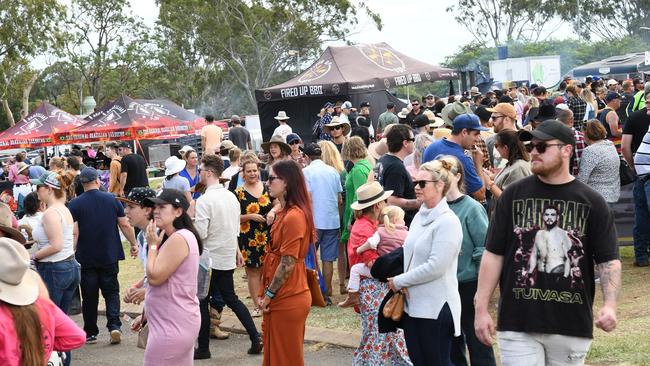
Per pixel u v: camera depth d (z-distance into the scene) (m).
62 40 59.12
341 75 22.28
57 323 4.50
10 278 4.12
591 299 4.55
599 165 9.32
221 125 33.28
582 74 37.75
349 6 68.88
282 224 6.56
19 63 60.16
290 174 6.59
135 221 7.79
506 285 4.61
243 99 76.12
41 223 8.29
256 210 9.27
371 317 6.84
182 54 74.31
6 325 4.09
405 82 22.62
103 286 9.21
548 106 9.55
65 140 25.83
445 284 5.67
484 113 9.77
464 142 7.40
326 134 16.66
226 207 8.27
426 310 5.67
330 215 9.84
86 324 9.23
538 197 4.55
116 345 9.17
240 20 70.81
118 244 9.22
